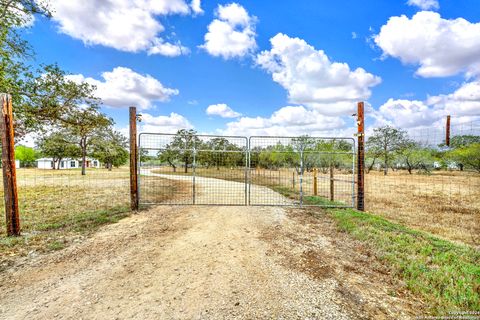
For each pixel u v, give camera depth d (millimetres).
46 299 2764
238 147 9227
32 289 2967
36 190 12078
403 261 3746
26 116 9789
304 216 6707
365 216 6469
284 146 8336
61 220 6078
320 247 4402
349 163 17281
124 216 6578
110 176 23516
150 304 2666
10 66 8992
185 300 2740
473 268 3471
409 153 33094
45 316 2469
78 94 11875
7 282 3121
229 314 2496
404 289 3041
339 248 4367
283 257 3949
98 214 6652
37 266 3570
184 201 9250
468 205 9492
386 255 3957
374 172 40812
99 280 3182
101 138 27719
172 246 4402
